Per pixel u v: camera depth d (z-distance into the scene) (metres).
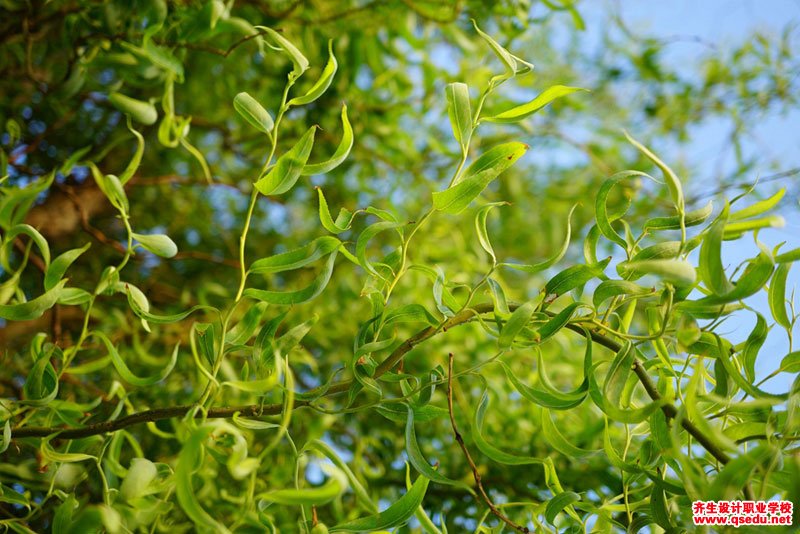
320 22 1.53
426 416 0.86
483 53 1.65
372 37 1.66
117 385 0.94
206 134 2.00
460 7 1.51
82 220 1.50
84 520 0.75
